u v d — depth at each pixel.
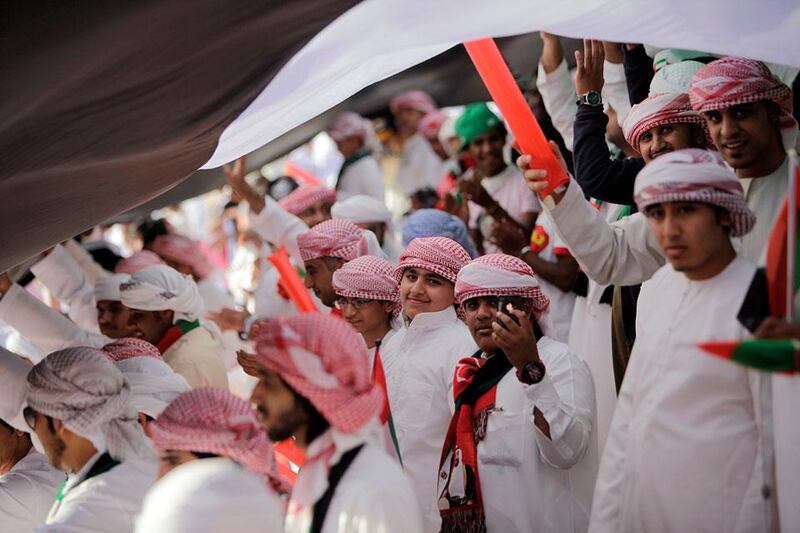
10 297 8.28
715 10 5.45
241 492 4.09
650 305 5.30
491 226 9.33
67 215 5.73
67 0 4.37
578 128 7.16
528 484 5.94
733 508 4.87
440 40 5.57
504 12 5.41
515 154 10.12
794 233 4.57
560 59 8.58
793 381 4.70
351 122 13.41
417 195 12.31
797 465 4.68
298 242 7.84
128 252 16.78
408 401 6.61
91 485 5.50
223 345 9.31
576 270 8.33
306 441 4.62
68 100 4.76
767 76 5.64
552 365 6.05
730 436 4.89
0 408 6.55
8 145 4.81
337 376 4.50
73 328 8.45
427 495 6.50
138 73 4.83
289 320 4.56
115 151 5.23
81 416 5.56
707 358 4.95
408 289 6.75
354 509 4.41
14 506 6.32
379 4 5.36
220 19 4.77
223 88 5.18
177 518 4.01
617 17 5.48
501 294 6.08
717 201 4.89
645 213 5.09
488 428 6.05
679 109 6.24
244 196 8.92
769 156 5.70
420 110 14.84
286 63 5.29
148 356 6.53
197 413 4.84
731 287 4.98
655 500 5.05
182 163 5.91
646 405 5.16
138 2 4.50
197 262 10.46
